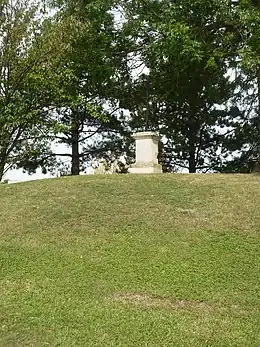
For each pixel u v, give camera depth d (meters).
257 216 7.61
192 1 11.95
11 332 4.57
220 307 5.12
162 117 20.38
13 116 13.66
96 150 21.61
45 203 8.53
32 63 13.81
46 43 13.80
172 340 4.43
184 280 5.72
